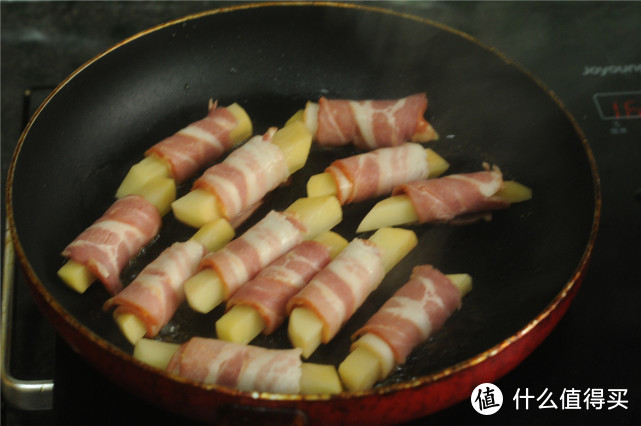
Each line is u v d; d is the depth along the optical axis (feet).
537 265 1.83
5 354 1.74
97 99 1.99
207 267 1.79
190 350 1.63
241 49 2.11
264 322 1.74
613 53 2.20
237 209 1.90
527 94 1.98
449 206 1.88
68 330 1.55
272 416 1.47
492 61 2.02
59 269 1.81
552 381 1.68
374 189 1.93
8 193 1.70
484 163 1.96
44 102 1.88
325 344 1.73
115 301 1.72
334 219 1.90
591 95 2.11
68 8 2.36
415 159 1.95
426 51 2.09
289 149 1.95
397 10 2.31
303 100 2.13
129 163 2.00
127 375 1.52
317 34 2.11
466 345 1.72
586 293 1.80
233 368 1.61
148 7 2.36
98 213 1.91
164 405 1.55
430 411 1.55
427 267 1.78
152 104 2.06
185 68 2.09
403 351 1.67
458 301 1.75
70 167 1.93
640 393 1.67
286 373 1.61
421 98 2.02
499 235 1.89
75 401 1.65
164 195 1.91
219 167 1.90
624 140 2.03
